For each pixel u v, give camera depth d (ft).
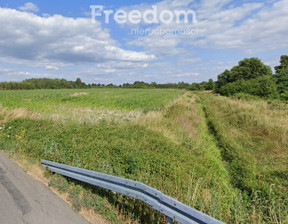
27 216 9.56
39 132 23.95
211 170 18.69
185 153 21.29
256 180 17.24
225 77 202.08
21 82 286.05
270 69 161.58
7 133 24.93
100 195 11.88
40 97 87.30
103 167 15.15
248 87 89.51
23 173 14.47
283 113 39.47
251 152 23.99
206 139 30.50
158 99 77.36
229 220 10.98
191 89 310.24
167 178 14.82
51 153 17.21
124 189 9.72
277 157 21.91
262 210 13.05
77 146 19.10
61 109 47.42
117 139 21.81
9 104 53.93
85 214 10.11
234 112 45.03
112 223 9.64
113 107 55.93
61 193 12.00
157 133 25.38
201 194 13.29
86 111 46.52
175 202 7.49
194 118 41.88
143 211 10.52
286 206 12.87
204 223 6.63
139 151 18.67
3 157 17.80
